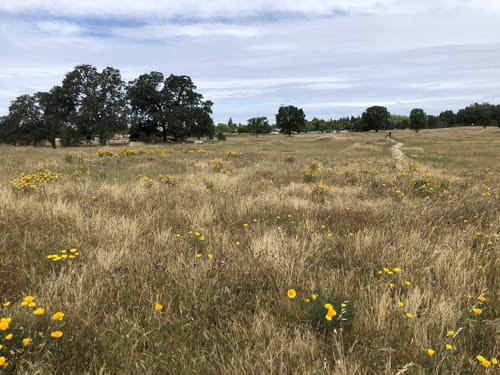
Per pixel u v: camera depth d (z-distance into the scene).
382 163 21.47
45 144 72.06
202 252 4.26
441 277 3.48
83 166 14.64
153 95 70.81
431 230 5.10
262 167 15.84
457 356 2.25
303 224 5.53
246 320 2.78
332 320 2.60
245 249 4.33
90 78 62.72
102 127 60.47
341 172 14.84
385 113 131.12
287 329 2.57
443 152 40.47
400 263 3.77
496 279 3.43
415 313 2.66
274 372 2.11
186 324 2.60
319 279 3.39
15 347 2.19
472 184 11.02
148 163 17.27
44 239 4.42
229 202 6.99
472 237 4.69
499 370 2.12
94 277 3.38
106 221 5.11
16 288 3.16
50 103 61.66
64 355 2.26
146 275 3.46
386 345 2.38
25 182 8.21
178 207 6.53
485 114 125.19
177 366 2.21
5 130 61.38
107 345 2.37
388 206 7.01
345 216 6.16
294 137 100.31
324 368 2.10
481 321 2.70
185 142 73.44
